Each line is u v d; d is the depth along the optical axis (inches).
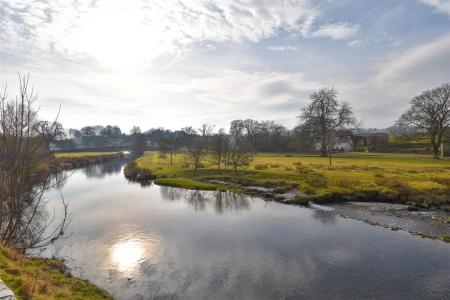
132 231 966.4
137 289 600.4
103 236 913.5
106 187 1921.8
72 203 1400.1
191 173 2379.4
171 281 634.8
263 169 2241.6
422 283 619.5
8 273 392.5
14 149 454.9
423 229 956.0
